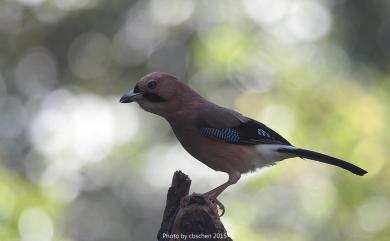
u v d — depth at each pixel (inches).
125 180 685.3
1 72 765.9
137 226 693.3
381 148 487.2
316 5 655.1
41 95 756.0
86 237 671.1
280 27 629.0
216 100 621.6
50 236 474.0
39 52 773.9
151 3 746.8
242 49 594.6
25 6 768.3
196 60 617.3
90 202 674.2
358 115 503.5
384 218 479.5
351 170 339.6
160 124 695.1
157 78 340.8
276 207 500.7
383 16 672.4
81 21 768.9
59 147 641.0
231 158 341.4
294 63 584.4
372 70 630.5
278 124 524.1
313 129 513.0
